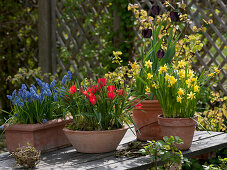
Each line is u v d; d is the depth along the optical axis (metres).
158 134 2.67
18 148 2.27
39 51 5.21
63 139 2.64
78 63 5.03
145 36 2.82
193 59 4.14
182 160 2.20
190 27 3.92
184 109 2.41
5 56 5.73
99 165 2.17
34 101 2.46
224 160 2.87
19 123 2.47
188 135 2.40
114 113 2.42
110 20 4.62
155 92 2.49
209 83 3.88
